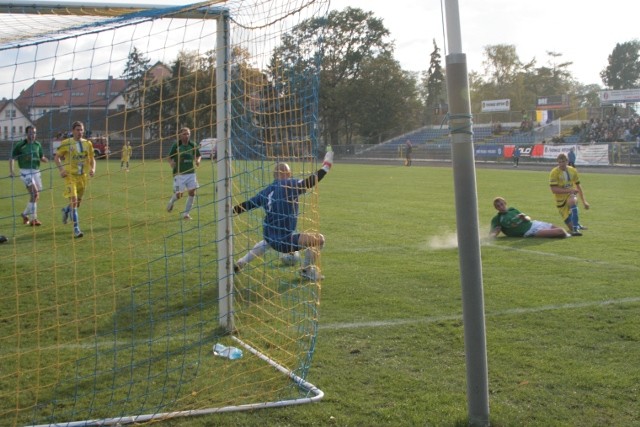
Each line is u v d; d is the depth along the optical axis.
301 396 4.54
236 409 4.31
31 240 11.14
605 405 4.39
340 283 7.91
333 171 35.84
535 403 4.43
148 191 20.34
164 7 5.29
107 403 4.44
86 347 5.57
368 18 60.97
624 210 15.91
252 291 7.16
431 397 4.50
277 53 5.42
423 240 11.31
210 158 6.27
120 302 7.00
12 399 4.50
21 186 22.22
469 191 3.95
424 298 7.20
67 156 11.32
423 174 32.56
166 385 4.75
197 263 9.01
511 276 8.29
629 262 9.23
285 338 5.77
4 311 6.66
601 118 48.53
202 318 6.35
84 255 9.66
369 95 61.75
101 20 5.11
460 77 3.88
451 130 3.93
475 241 3.98
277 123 5.54
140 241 10.95
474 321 4.01
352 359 5.27
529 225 11.66
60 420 4.19
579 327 6.10
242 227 6.92
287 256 7.70
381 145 56.97
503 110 61.06
